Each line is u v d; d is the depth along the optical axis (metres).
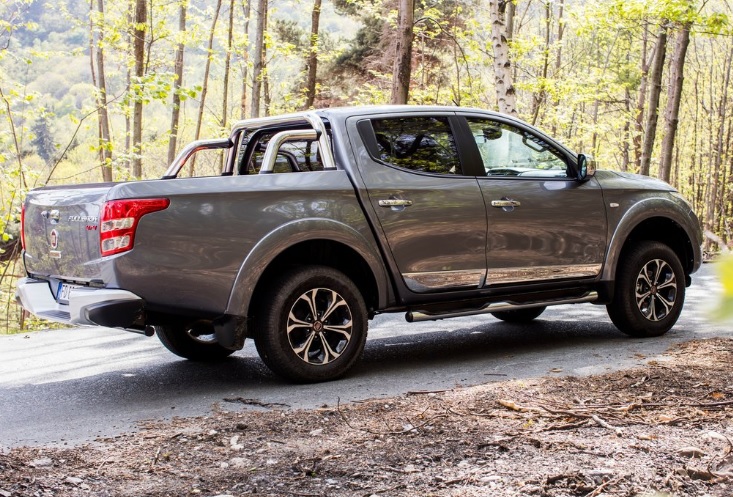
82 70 41.66
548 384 4.39
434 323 7.54
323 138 5.05
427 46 24.89
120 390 4.92
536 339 6.39
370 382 4.87
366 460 3.11
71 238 4.52
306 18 31.17
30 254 5.01
